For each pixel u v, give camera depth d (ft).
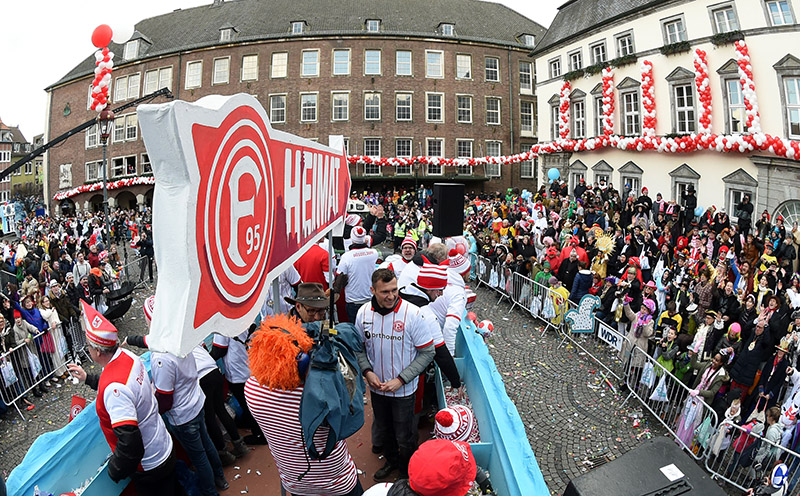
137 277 57.82
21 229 115.24
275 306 9.61
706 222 53.26
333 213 14.82
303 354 8.53
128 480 11.35
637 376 27.12
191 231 5.23
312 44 123.75
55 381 31.27
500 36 133.59
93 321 9.64
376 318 11.88
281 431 8.92
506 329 38.29
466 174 128.06
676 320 27.43
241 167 6.77
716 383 23.08
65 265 50.57
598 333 32.99
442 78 126.41
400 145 125.39
